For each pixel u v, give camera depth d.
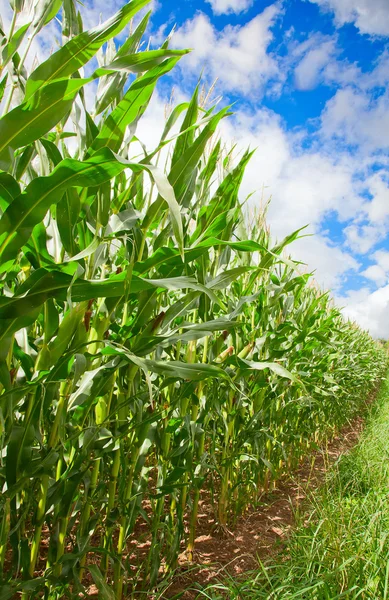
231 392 2.71
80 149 1.57
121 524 1.79
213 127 1.44
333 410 5.94
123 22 1.02
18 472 1.24
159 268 1.57
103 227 1.38
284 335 2.96
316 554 1.87
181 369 1.36
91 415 1.62
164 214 1.75
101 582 1.45
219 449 3.05
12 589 1.26
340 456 3.60
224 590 2.03
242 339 2.71
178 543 2.09
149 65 1.13
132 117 1.20
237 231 2.69
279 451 3.83
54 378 1.25
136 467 1.79
